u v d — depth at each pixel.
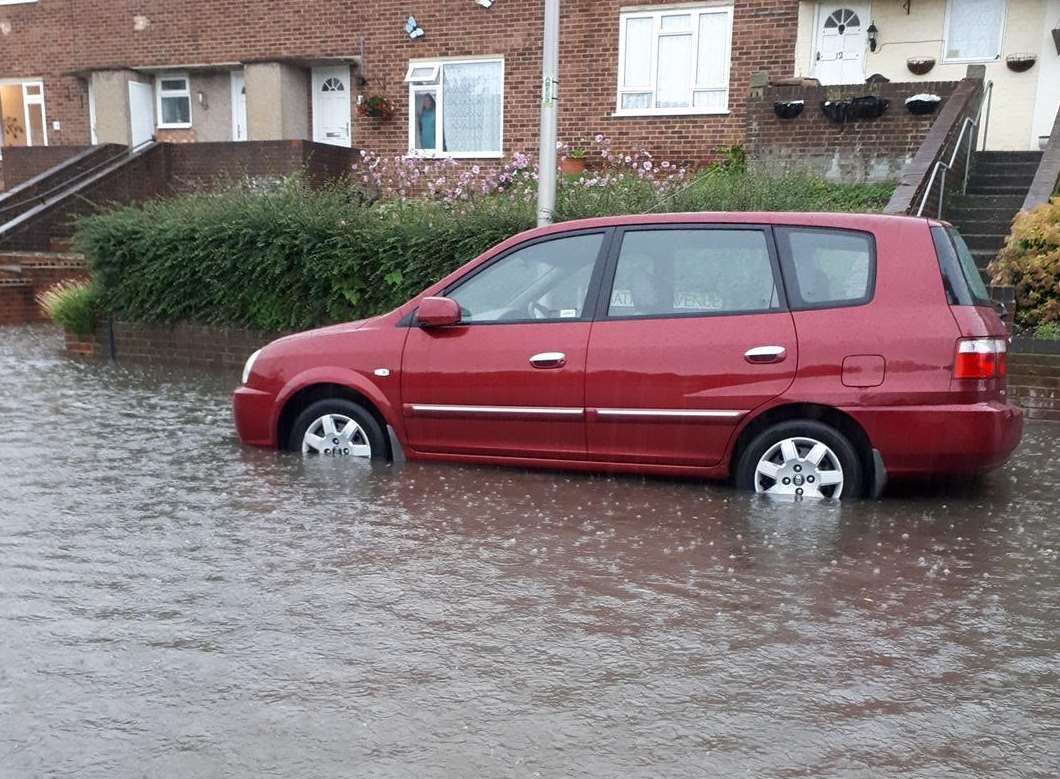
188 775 2.88
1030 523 5.55
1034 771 2.95
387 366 6.57
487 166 18.53
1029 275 9.21
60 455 7.05
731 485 6.19
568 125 18.41
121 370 11.92
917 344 5.57
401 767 2.92
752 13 17.03
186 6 21.41
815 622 4.05
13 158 21.83
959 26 16.23
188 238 12.12
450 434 6.48
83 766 2.93
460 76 19.30
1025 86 16.02
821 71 16.91
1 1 23.19
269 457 6.92
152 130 22.48
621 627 3.97
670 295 6.09
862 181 14.83
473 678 3.50
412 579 4.49
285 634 3.87
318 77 20.64
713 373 5.86
